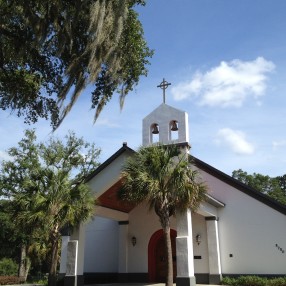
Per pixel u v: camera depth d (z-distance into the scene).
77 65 11.08
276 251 17.11
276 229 17.38
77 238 16.41
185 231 14.11
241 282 16.55
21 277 25.97
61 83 12.20
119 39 11.12
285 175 55.88
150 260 19.59
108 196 18.17
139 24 12.45
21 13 10.81
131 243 20.28
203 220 18.62
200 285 16.86
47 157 30.75
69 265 16.03
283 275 16.67
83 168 31.73
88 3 10.77
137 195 13.48
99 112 12.55
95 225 21.97
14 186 29.33
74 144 31.84
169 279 13.17
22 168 29.84
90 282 20.62
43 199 14.22
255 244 17.58
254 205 18.09
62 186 14.73
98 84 12.61
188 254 13.73
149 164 14.14
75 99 11.12
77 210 14.57
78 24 11.48
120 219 20.48
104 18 10.51
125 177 14.58
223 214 18.53
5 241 29.84
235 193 18.58
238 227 18.09
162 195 13.71
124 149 16.95
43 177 15.00
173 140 18.73
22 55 11.33
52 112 12.27
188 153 16.69
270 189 49.66
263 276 17.00
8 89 12.14
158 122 19.44
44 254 28.62
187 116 19.27
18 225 14.40
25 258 29.47
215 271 17.39
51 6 10.81
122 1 10.65
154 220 20.12
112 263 20.81
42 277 30.83
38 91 12.73
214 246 17.75
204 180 19.25
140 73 13.07
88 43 10.41
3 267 29.06
